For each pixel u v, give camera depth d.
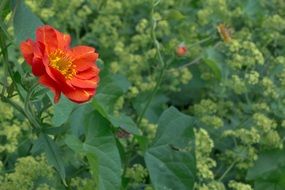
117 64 0.59
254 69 0.60
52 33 0.36
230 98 0.60
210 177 0.48
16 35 0.40
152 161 0.46
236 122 0.57
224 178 0.55
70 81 0.36
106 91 0.46
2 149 0.46
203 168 0.48
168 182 0.46
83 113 0.45
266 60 0.61
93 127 0.42
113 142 0.42
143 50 0.62
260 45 0.63
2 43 0.39
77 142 0.40
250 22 0.65
